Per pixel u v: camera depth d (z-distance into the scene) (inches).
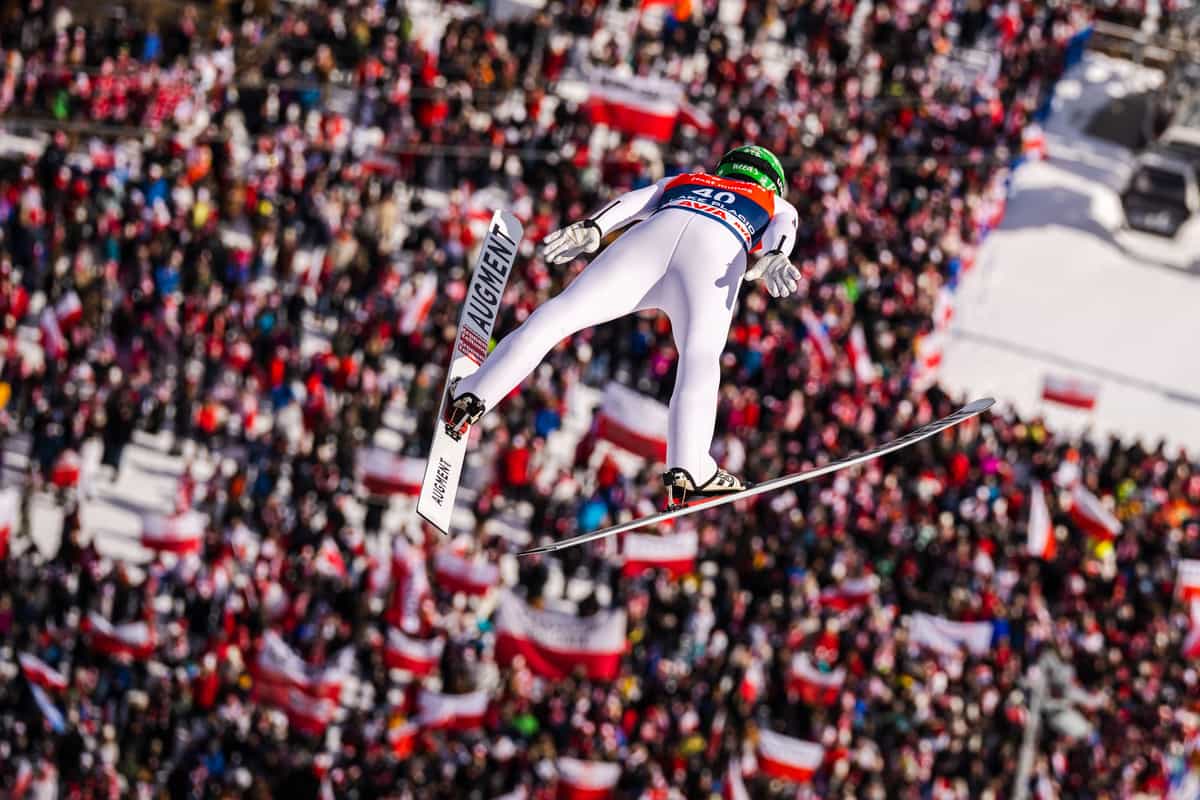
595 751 3159.5
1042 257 6067.9
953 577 3754.9
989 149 5177.2
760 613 3489.2
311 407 3811.5
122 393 3826.3
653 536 3457.2
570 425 4217.5
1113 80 6973.4
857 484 3870.6
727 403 3902.6
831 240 4520.2
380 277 4163.4
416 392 3949.3
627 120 4350.4
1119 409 5418.3
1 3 4778.5
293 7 5177.2
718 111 4909.0
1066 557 3932.1
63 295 3892.7
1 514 3275.1
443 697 3149.6
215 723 3159.5
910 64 5354.3
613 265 899.4
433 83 4682.6
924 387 4478.3
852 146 4958.2
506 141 4675.2
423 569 3326.8
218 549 3371.1
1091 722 3619.6
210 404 3905.0
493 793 3088.1
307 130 4667.8
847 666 3467.0
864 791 3331.7
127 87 4606.3
